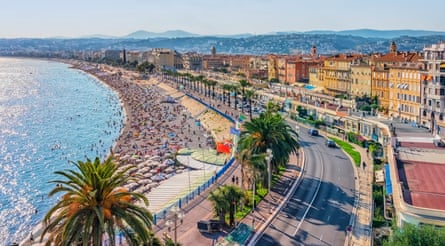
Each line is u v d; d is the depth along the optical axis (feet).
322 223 213.05
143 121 640.99
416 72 406.41
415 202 172.35
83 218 122.01
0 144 537.24
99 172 128.16
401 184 187.83
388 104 476.13
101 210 119.96
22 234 275.59
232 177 295.69
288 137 283.18
